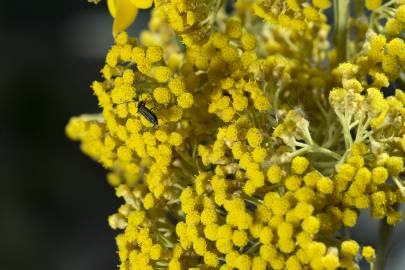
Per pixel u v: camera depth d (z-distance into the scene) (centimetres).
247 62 27
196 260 27
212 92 27
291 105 28
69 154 81
